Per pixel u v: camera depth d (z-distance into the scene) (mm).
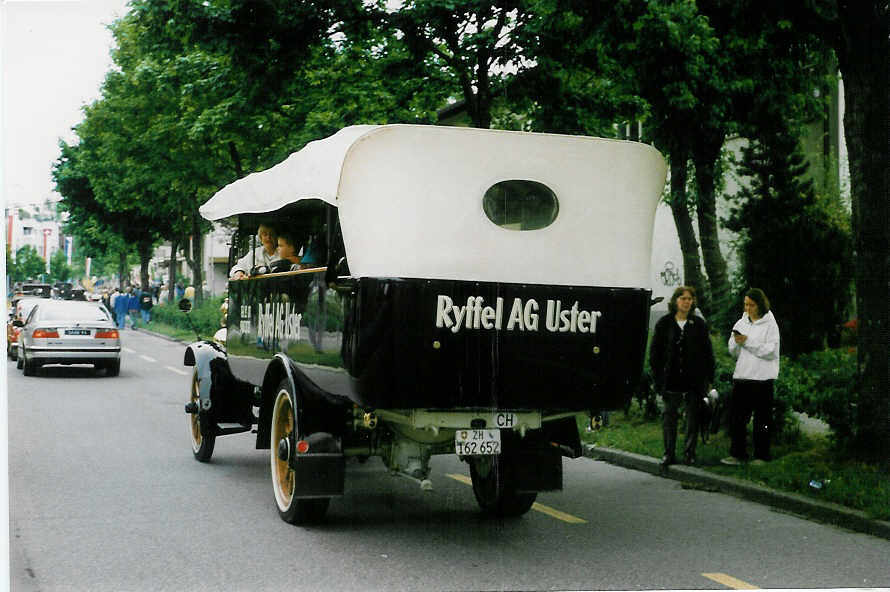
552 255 6398
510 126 17578
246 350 8641
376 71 15836
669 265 22594
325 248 7082
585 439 11148
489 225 6266
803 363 12555
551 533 6895
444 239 6176
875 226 8445
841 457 8773
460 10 13734
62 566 5848
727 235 20438
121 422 12836
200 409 9516
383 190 6090
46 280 96250
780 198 15641
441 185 6172
